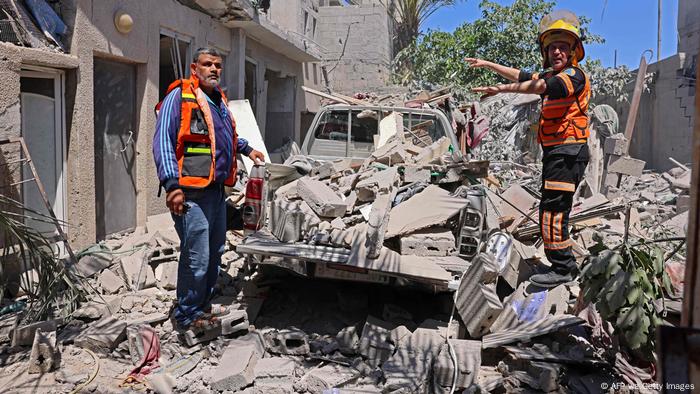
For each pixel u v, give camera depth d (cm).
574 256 492
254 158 472
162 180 398
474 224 428
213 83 420
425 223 425
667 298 416
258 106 1309
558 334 406
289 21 1672
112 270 545
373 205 429
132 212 788
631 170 1196
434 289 414
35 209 600
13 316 460
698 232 120
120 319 453
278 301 485
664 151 1659
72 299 468
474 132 971
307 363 398
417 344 391
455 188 505
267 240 434
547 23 449
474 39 1847
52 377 372
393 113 658
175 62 893
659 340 121
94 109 700
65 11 632
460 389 354
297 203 457
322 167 538
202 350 407
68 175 646
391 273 388
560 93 430
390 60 2158
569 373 370
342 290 470
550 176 452
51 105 625
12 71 539
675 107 1597
